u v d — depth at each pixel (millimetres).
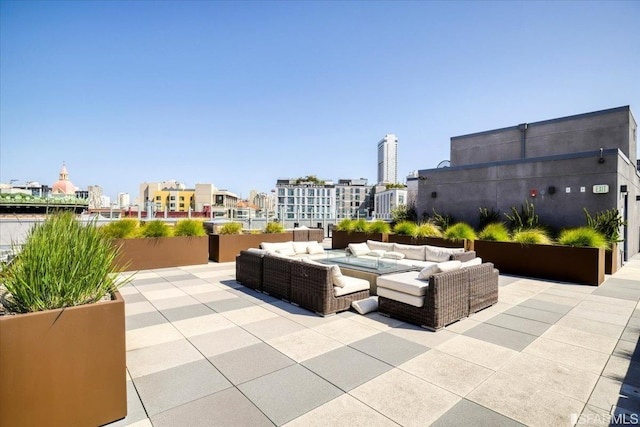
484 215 11555
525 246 7832
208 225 13820
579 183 9578
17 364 1768
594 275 6742
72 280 2180
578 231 7688
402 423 2148
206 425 2115
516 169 11016
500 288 6488
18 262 2232
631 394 2529
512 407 2348
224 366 3004
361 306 4730
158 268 8516
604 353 3336
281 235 11289
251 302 5293
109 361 2074
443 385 2664
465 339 3725
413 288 4246
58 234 2453
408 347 3482
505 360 3160
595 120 12234
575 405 2377
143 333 3867
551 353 3332
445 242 9336
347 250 8727
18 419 1775
